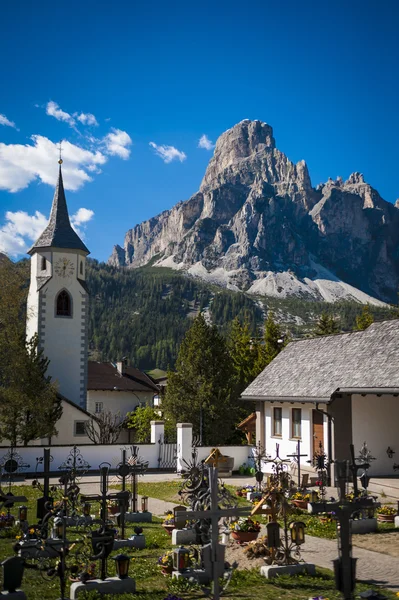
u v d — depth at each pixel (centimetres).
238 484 3144
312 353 3622
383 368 2848
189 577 1355
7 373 4375
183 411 4866
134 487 2167
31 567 1263
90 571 1347
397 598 1223
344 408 3058
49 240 5288
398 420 3103
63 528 1312
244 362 6062
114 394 7294
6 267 5134
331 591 1286
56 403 4659
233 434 5000
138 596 1273
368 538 1777
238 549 1622
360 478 2072
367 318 6019
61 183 5547
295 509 2152
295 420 3453
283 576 1389
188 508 1997
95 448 3791
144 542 1717
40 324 5141
